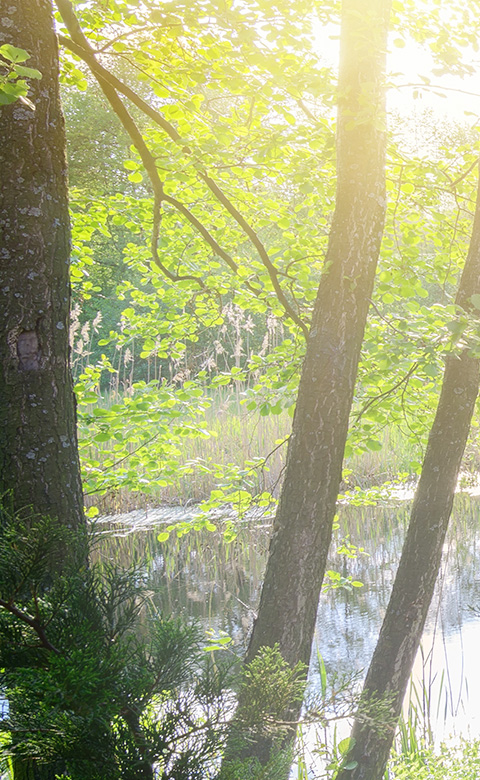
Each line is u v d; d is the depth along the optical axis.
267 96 3.85
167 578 7.57
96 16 4.08
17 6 2.49
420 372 4.73
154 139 4.55
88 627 1.32
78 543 1.48
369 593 7.41
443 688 5.57
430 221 4.96
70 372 2.62
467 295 3.93
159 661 1.38
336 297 3.19
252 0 3.44
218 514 7.73
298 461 3.16
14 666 1.28
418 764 3.82
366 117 3.03
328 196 4.27
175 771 1.24
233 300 5.22
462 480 8.38
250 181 4.78
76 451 2.60
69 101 18.56
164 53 3.99
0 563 1.31
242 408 9.27
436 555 3.88
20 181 2.46
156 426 5.13
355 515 9.66
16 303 2.45
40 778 2.09
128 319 5.67
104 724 1.17
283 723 1.45
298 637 3.11
